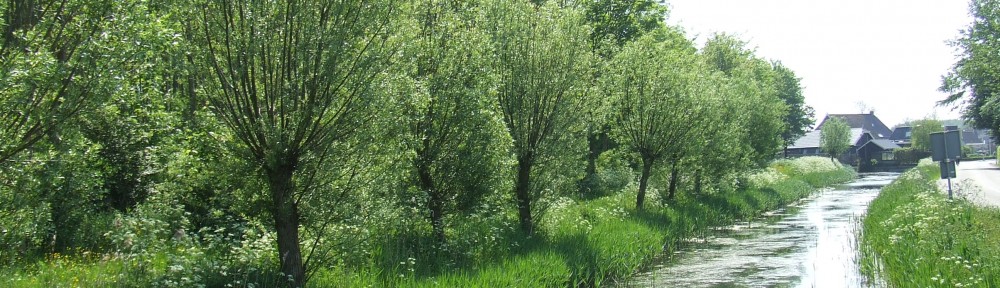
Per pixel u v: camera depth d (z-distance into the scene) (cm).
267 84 1056
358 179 1161
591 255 1588
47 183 1137
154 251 1212
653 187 2975
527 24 1775
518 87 1762
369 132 1105
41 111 1011
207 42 1030
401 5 1134
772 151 4497
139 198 1742
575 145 1898
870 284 1469
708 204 2962
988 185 3816
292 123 1055
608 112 2123
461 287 1205
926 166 6212
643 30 3866
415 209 1409
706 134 2850
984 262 1163
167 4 1052
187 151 1103
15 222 1206
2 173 1101
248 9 1021
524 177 1819
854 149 11981
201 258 1184
